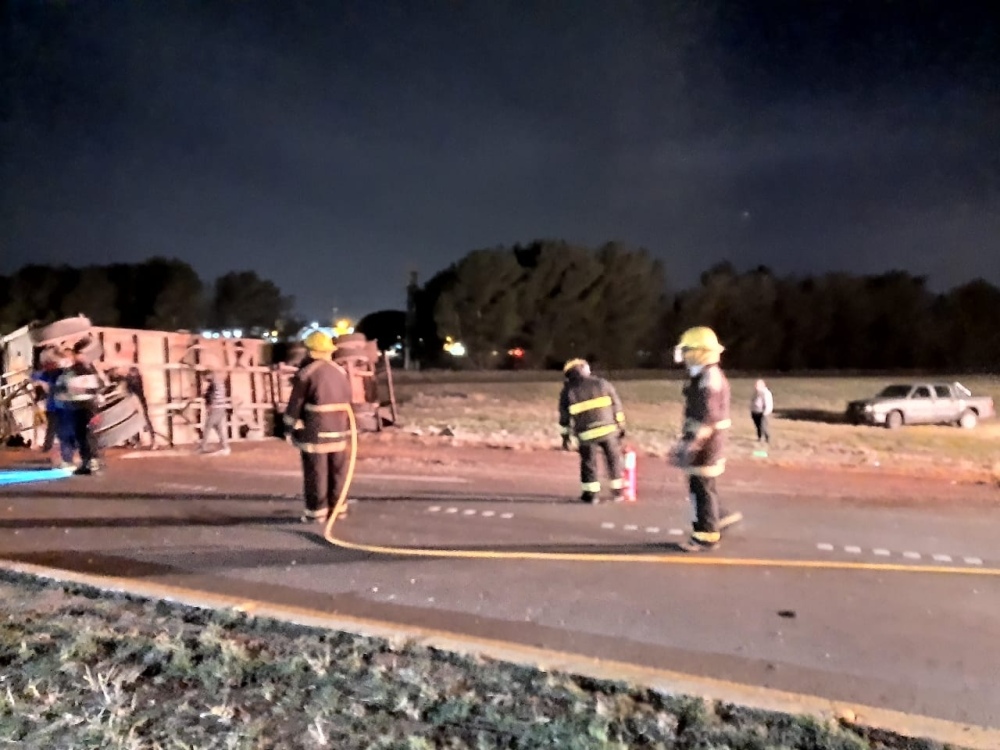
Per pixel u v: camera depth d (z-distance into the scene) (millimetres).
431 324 61688
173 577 6660
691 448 7508
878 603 6152
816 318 61562
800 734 3783
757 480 12305
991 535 8516
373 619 5676
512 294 59375
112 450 14820
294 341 18375
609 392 9844
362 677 4344
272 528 8414
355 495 10367
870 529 8727
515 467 13211
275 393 17734
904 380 41781
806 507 9992
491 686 4258
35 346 14242
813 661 5012
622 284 61906
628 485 10188
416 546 7711
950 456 16609
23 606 5512
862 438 19734
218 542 7824
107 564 7051
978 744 3719
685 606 6012
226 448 14992
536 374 50281
